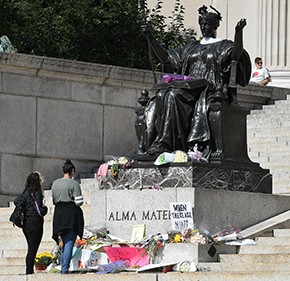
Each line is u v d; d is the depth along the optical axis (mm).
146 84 44094
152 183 31984
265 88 48156
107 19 55531
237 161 32812
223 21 60000
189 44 34438
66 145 42469
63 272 29500
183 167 31750
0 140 41031
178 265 29156
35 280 28344
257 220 32688
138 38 55844
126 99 43812
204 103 32781
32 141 41750
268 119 44906
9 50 45156
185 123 32750
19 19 56031
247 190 32812
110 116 43469
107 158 43125
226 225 31797
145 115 33438
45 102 42125
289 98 48688
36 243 29969
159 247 29891
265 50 57531
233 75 33344
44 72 42000
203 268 28922
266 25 57625
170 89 32812
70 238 29547
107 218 32125
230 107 32969
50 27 55938
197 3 62312
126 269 29859
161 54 34500
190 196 31156
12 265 31891
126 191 31984
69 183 29641
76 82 42812
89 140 43000
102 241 31250
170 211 31281
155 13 61812
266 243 30938
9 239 34750
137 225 31672
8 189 41062
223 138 32625
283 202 33500
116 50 55750
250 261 29234
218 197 31703
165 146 32656
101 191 32375
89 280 27953
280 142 42156
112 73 43219
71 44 55625
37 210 29906
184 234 30266
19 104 41531
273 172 39156
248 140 43375
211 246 29656
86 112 43000
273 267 28656
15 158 41312
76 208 29656
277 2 57500
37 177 30203
